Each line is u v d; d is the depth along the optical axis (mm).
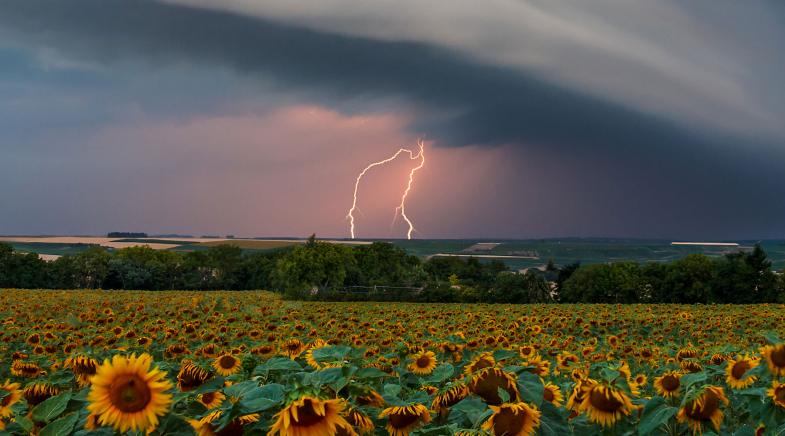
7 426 4504
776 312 35906
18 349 13781
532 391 3904
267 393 3561
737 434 4316
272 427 3213
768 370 4441
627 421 4500
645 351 13648
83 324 19234
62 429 3846
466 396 4105
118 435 3734
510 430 3518
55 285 126000
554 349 13906
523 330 17922
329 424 3203
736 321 26922
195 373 5246
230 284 141500
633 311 36562
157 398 3383
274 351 9078
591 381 4500
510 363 9789
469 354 7359
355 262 119062
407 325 18875
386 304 57688
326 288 105938
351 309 32812
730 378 5359
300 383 3438
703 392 4324
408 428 4043
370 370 4184
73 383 6391
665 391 5184
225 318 20906
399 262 132125
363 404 4242
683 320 26203
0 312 27344
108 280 132500
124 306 31719
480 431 3330
